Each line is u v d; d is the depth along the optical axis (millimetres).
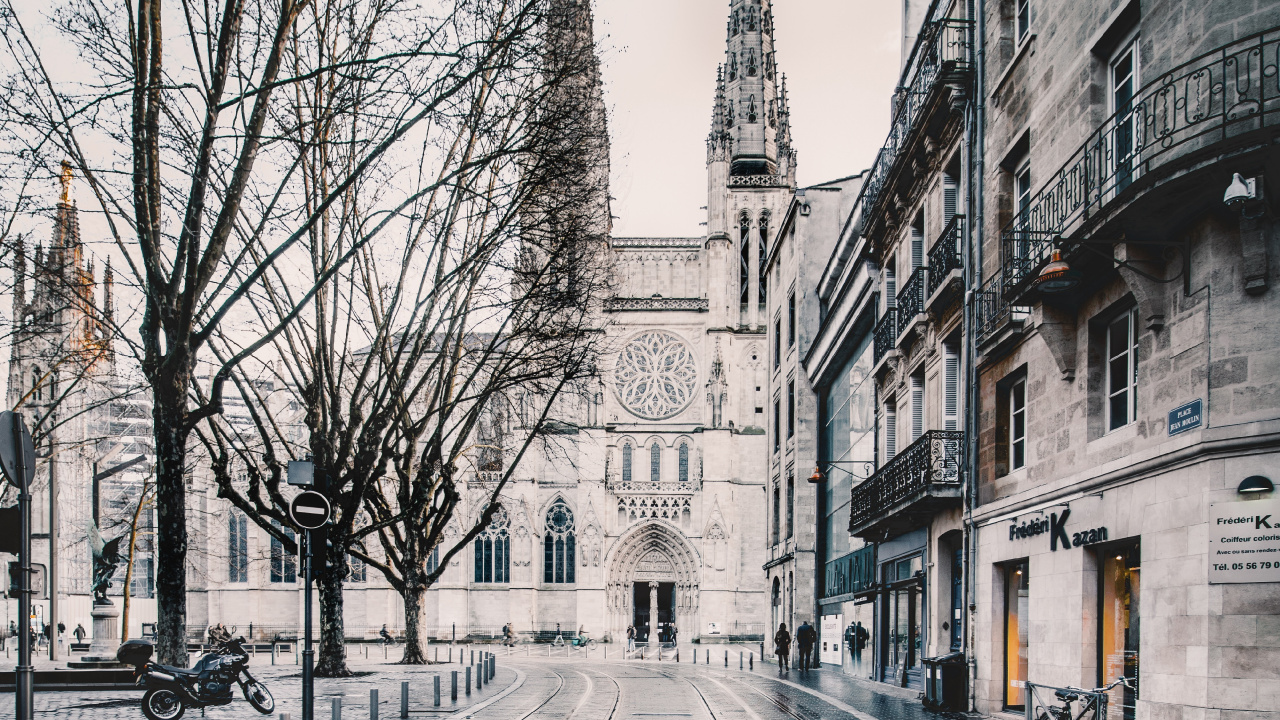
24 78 17281
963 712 21000
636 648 74875
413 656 36906
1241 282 12414
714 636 84500
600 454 87438
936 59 25578
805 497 46375
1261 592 11938
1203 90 12461
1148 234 13492
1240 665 11977
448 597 86500
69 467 63531
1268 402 12109
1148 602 13820
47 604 64125
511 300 29562
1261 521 12000
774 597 56906
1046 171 17938
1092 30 15977
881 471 28828
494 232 25406
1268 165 11727
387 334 26828
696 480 87500
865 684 31312
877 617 33000
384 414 26875
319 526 14242
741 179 90188
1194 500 12742
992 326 20625
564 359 30203
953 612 24578
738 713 21109
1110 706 15273
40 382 32250
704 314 89750
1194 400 12891
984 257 21672
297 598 87625
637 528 87312
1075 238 14492
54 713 18828
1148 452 13836
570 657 60031
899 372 29641
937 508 24453
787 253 52500
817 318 47312
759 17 93062
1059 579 17016
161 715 17969
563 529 87812
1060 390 17391
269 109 20859
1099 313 15992
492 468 45156
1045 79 18078
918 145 26203
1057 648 17047
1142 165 13344
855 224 38250
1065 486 16766
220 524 87125
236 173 17531
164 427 17656
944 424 24406
